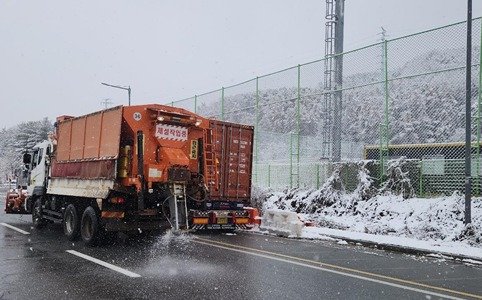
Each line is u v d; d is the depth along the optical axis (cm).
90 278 798
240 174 1672
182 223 1270
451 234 1402
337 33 2312
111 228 1208
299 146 2198
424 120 1856
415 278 854
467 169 1348
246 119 2462
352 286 760
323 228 1606
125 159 1223
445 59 1722
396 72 1844
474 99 1684
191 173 1384
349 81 1995
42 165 1608
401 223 1598
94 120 1322
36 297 668
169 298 667
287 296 686
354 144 2059
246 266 925
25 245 1202
